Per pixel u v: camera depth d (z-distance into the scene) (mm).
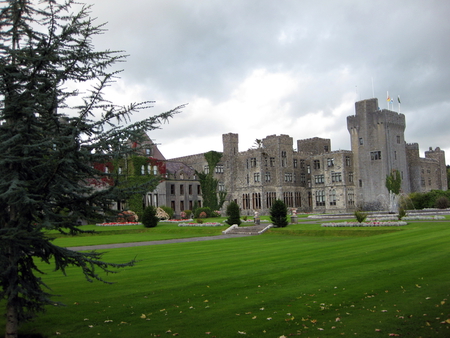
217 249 26656
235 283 14953
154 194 71000
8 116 8727
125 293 14094
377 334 9180
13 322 9109
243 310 11594
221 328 10188
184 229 45469
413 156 84250
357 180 77250
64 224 9008
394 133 75688
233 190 83938
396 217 45875
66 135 8914
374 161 75000
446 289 12406
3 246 8234
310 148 89312
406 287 13000
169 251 26250
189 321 10836
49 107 8555
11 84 8656
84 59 8992
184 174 79812
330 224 39406
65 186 9125
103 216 9602
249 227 42562
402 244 22312
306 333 9547
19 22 8719
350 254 20438
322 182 79938
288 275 15945
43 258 9273
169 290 14289
